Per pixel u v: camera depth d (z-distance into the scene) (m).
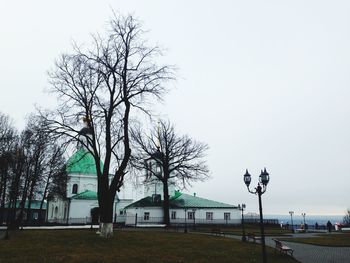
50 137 28.86
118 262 17.86
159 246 24.77
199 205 73.31
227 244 28.27
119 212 78.94
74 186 76.12
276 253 23.25
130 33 30.61
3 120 49.72
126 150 29.23
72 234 30.66
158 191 76.81
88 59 29.94
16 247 22.41
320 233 52.91
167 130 61.97
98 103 30.02
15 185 48.31
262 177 18.11
